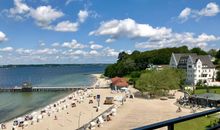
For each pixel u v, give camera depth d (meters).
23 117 79.12
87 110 91.00
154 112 84.44
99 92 139.12
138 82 119.62
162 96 116.00
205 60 149.25
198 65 144.12
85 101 110.00
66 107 96.50
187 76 148.88
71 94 138.75
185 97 102.62
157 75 115.31
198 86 132.62
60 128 67.38
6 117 85.31
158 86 114.00
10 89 163.50
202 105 92.50
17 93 155.25
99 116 77.00
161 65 199.12
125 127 65.38
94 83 199.25
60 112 87.62
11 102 118.19
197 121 58.66
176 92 126.44
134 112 84.69
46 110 88.94
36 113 84.12
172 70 124.12
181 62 157.12
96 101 109.25
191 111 85.69
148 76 116.25
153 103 101.25
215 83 140.88
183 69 152.75
